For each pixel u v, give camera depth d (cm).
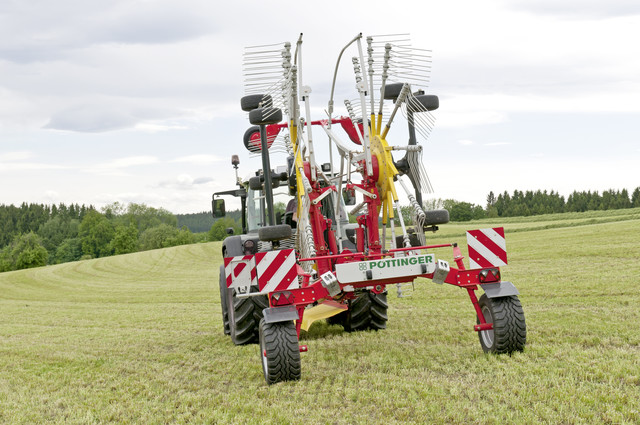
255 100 555
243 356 596
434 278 480
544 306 748
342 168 573
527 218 6944
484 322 491
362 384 429
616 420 314
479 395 374
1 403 474
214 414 388
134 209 12556
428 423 335
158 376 533
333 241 570
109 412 421
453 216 9138
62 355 703
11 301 2061
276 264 471
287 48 525
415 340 590
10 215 15225
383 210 538
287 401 405
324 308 581
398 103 521
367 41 518
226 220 10762
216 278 2470
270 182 552
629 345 488
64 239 11788
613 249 1667
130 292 1992
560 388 371
